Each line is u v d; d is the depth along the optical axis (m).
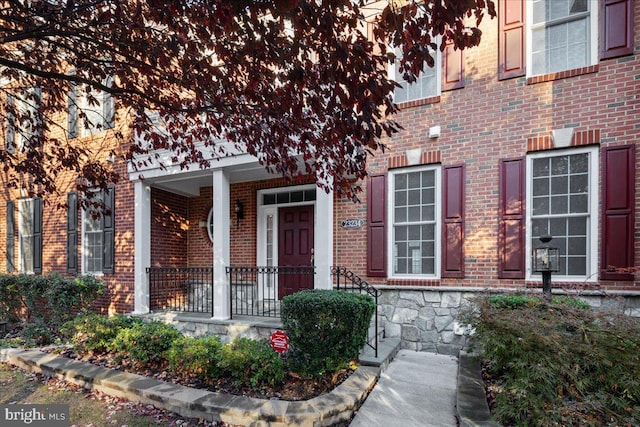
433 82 5.50
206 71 3.07
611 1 4.43
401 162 5.51
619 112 4.36
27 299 6.95
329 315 3.75
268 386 3.65
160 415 3.31
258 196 7.14
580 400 2.70
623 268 4.07
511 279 4.79
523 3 4.86
